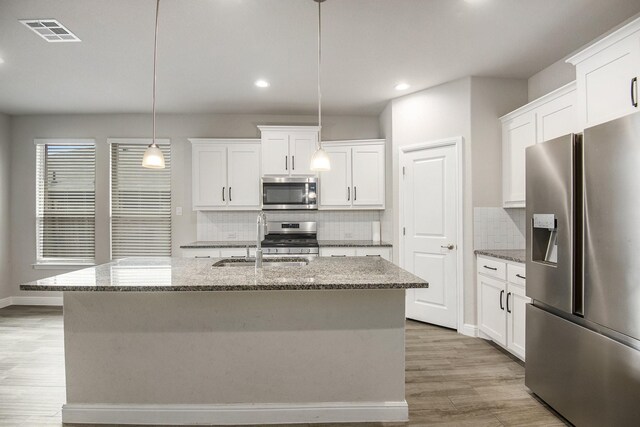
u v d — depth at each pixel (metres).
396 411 2.14
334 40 2.94
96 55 3.17
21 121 4.93
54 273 4.91
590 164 1.84
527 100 3.73
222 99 4.37
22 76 3.61
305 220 4.98
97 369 2.11
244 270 2.28
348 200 4.65
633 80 1.92
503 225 3.66
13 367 2.88
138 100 4.39
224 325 2.12
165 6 2.44
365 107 4.69
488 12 2.55
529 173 2.38
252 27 2.73
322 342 2.14
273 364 2.13
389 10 2.52
